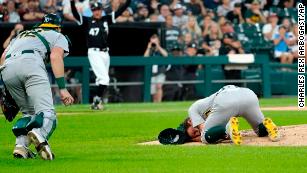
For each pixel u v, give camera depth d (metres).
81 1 60.03
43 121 24.11
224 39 65.12
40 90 24.38
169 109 51.59
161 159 24.02
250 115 29.47
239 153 25.16
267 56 64.50
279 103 57.62
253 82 64.25
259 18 68.38
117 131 36.84
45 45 25.03
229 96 28.64
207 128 28.78
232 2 68.25
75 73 58.00
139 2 63.34
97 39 51.59
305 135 30.17
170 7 64.38
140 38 59.97
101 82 51.47
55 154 25.92
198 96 62.56
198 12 65.94
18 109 25.59
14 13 58.81
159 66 60.88
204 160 23.58
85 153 26.16
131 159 24.20
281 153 25.05
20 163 23.48
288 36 67.88
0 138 34.62
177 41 63.38
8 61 24.69
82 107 54.31
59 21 25.72
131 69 60.03
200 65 62.47
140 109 51.84
